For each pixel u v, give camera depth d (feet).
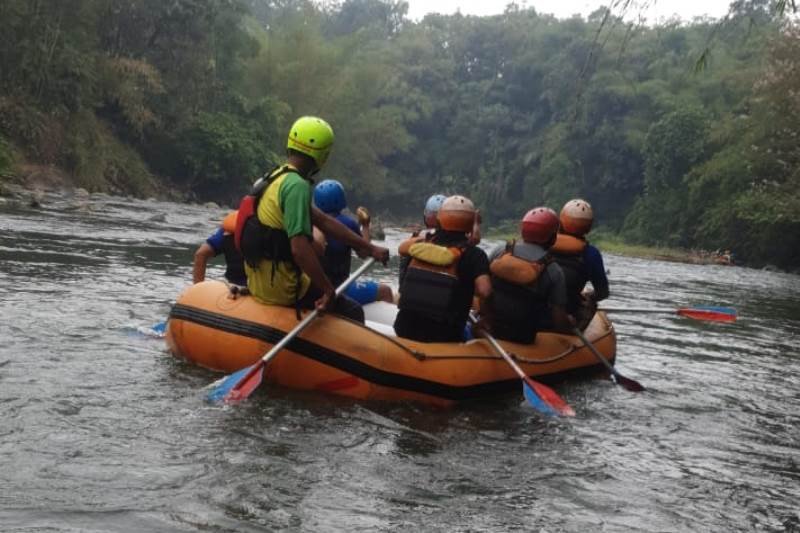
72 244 36.68
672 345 24.02
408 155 220.23
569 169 168.55
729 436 14.12
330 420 12.89
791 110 88.48
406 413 13.93
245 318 14.92
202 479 9.77
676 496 10.81
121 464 10.01
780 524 10.11
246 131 126.93
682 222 125.08
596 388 17.37
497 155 208.33
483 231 187.83
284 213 14.47
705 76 152.56
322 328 14.64
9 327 17.03
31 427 11.02
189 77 119.75
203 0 115.65
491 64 237.45
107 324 18.60
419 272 15.62
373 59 215.10
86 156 99.45
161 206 89.10
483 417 14.24
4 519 8.30
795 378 19.94
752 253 103.24
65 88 97.25
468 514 9.57
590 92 162.61
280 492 9.63
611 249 115.24
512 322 16.94
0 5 90.43
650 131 138.10
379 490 10.07
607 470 11.66
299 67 148.36
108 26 110.32
